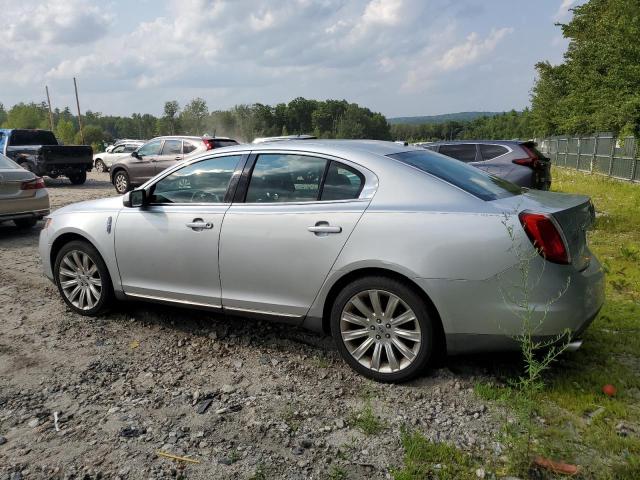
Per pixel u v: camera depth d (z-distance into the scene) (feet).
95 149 187.62
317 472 9.21
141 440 10.25
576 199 12.37
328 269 12.47
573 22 85.61
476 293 11.09
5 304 18.51
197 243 14.34
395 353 12.22
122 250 15.75
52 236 17.34
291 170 13.53
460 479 8.87
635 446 9.53
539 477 8.87
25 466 9.53
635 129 57.93
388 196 12.17
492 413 10.85
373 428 10.44
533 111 151.43
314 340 14.93
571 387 11.59
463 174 13.16
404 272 11.55
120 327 16.19
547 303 10.71
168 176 15.47
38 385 12.60
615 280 19.83
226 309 14.28
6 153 60.13
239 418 11.00
